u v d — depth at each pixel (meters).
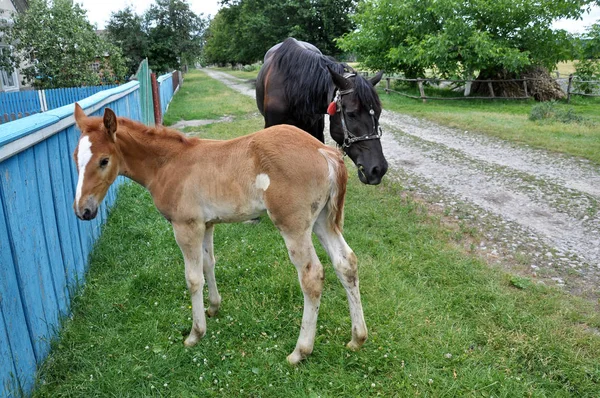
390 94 17.12
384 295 3.33
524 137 8.81
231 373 2.58
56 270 2.95
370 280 3.53
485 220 4.89
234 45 31.33
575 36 14.98
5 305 2.15
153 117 11.15
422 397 2.38
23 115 6.96
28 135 2.53
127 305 3.26
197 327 2.81
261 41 26.08
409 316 3.05
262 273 3.69
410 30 15.77
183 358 2.71
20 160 2.50
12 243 2.29
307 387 2.47
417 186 6.12
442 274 3.65
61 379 2.53
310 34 24.84
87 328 2.95
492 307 3.17
